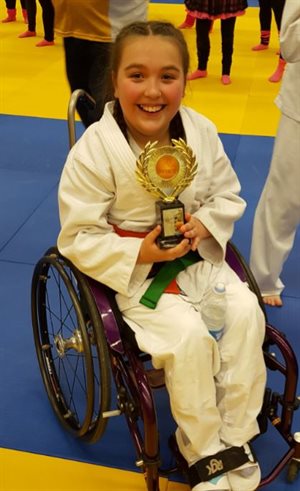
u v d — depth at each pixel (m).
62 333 2.25
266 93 4.73
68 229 1.56
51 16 5.67
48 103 4.54
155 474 1.46
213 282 1.61
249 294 1.58
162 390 2.06
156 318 1.51
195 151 1.62
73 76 2.93
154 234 1.51
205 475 1.46
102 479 1.75
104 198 1.56
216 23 6.63
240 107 4.45
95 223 1.54
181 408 1.45
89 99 1.94
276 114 4.33
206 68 5.06
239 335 1.51
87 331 1.54
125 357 1.63
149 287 1.56
